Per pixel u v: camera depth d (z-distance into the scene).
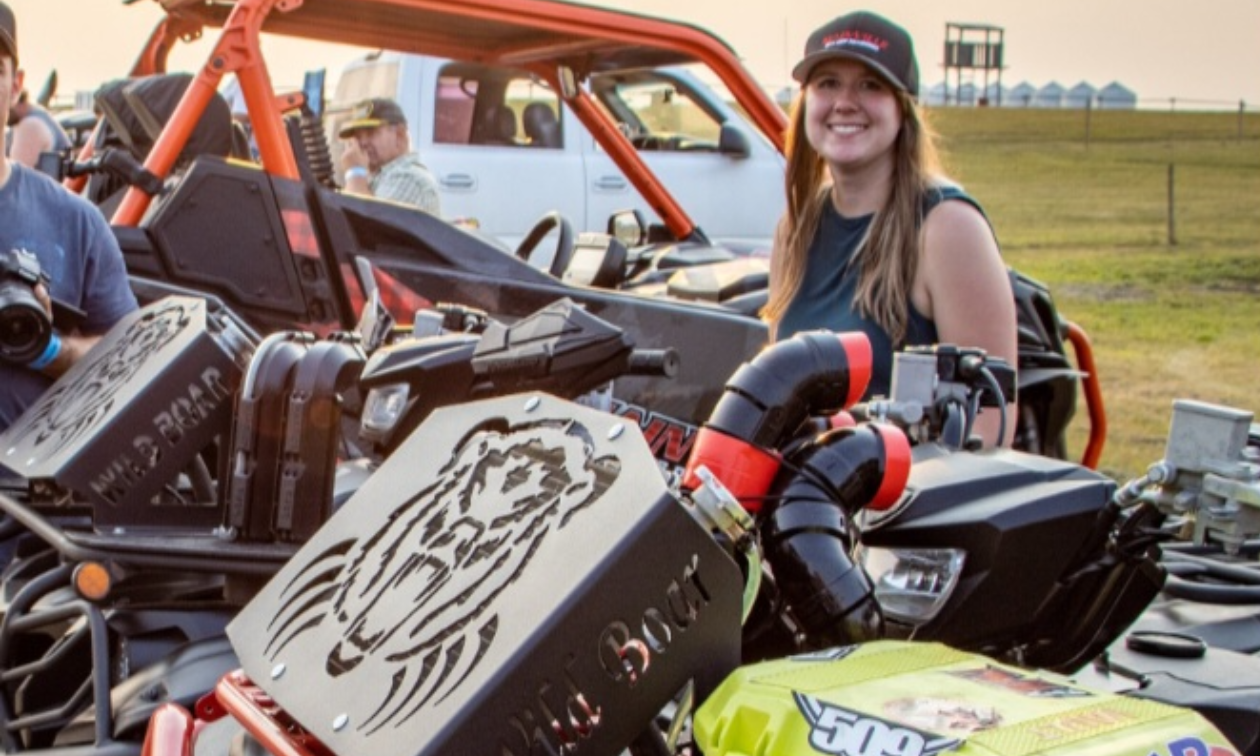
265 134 5.31
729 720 1.46
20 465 2.82
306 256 5.32
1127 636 2.32
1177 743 1.38
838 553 1.77
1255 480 2.09
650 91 11.94
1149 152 24.77
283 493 2.51
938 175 3.19
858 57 3.08
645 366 2.10
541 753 1.40
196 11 6.61
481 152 11.10
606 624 1.41
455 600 1.51
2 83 3.51
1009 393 2.31
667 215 7.55
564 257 6.12
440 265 5.46
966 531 1.87
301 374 2.50
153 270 5.18
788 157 3.36
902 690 1.46
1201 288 14.51
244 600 2.53
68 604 2.50
